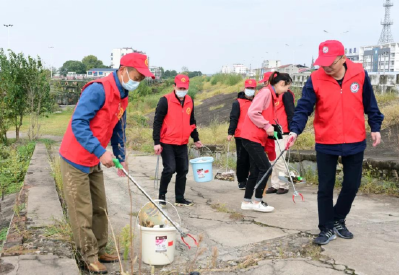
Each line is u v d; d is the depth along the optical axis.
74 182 3.68
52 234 4.29
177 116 6.12
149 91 42.91
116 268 3.93
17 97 17.44
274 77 5.78
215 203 6.43
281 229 4.98
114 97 3.72
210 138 12.43
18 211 5.07
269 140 5.89
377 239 4.48
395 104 10.80
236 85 30.91
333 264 3.88
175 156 6.29
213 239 4.75
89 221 3.75
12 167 9.70
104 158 3.54
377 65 77.38
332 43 4.15
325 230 4.42
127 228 3.66
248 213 5.78
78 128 3.55
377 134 4.42
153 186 8.01
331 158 4.38
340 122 4.28
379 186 6.68
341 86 4.26
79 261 3.88
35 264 3.53
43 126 25.16
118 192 7.44
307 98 4.43
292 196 6.76
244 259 4.12
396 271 3.69
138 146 14.45
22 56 17.38
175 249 4.46
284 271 3.78
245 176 7.50
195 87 35.59
